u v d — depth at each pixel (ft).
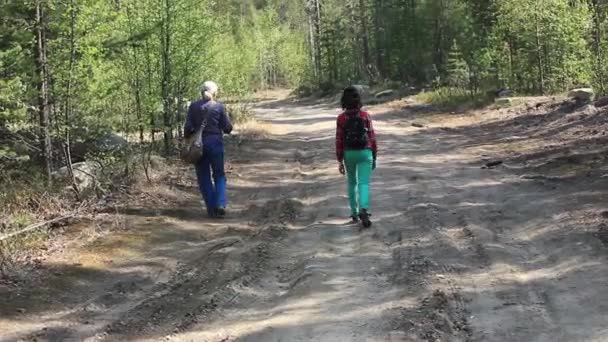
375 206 29.32
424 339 14.74
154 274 21.15
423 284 18.38
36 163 33.73
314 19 224.94
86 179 32.07
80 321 17.04
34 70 29.43
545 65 81.41
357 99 26.43
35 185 29.58
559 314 15.78
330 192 33.53
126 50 40.75
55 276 20.40
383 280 19.21
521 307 16.37
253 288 19.52
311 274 20.04
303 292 18.60
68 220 26.96
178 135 48.49
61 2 29.91
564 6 76.59
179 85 46.16
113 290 19.49
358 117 26.30
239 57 84.69
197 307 17.97
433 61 135.33
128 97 40.81
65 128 30.27
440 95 96.37
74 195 29.94
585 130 45.62
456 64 97.35
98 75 32.42
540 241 21.86
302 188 35.65
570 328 14.90
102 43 33.73
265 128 71.82
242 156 49.16
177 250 23.93
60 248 23.49
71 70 30.48
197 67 47.06
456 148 48.03
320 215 28.58
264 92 243.40
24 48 30.04
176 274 21.17
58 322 16.93
